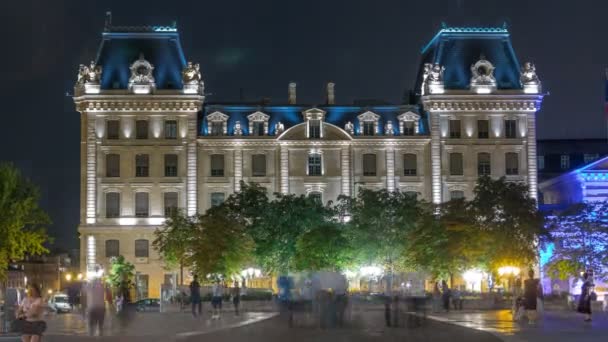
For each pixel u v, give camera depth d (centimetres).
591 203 11288
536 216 9575
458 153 13000
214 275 10250
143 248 12644
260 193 11656
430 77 12988
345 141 12950
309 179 12912
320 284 5409
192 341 4441
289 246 11375
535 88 13012
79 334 5103
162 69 12950
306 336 4706
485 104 12988
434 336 4678
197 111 12838
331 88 13925
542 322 5831
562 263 10225
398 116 13175
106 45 13050
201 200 12838
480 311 7906
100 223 12612
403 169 13062
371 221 11175
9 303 4575
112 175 12694
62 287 17475
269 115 13125
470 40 13438
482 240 9231
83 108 12688
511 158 13025
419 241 9638
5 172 10650
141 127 12738
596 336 4581
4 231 10488
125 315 6141
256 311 8238
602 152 16000
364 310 7625
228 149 12900
